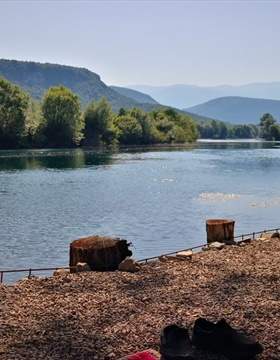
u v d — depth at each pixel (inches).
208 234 706.2
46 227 1221.1
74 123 4785.9
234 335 306.3
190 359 284.7
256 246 656.4
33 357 299.9
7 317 370.9
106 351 310.0
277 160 3609.7
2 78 4475.9
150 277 492.7
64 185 2096.5
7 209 1481.3
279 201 1690.5
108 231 1178.6
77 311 386.0
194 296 426.0
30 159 3432.6
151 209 1514.5
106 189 1988.2
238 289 446.6
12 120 4419.3
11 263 882.8
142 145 5802.2
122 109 6166.3
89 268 534.6
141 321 362.6
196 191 1947.6
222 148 5536.4
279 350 310.8
